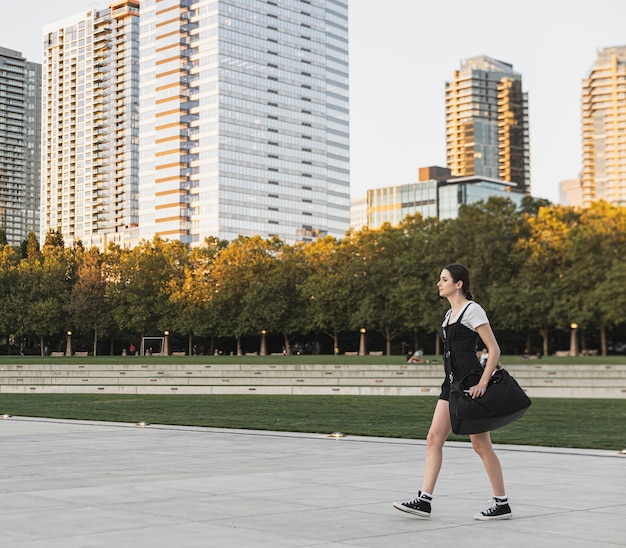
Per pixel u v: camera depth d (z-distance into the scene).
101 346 109.62
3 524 6.27
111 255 96.75
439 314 68.06
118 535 5.83
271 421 18.20
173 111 178.62
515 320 66.44
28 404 25.27
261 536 5.80
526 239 71.50
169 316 91.19
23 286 91.88
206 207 173.25
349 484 8.55
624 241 67.44
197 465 10.30
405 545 5.52
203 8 175.25
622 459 10.95
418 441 13.55
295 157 186.62
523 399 6.35
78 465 10.30
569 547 5.48
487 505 7.25
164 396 29.27
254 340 106.88
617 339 85.62
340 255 84.81
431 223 81.12
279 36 184.88
